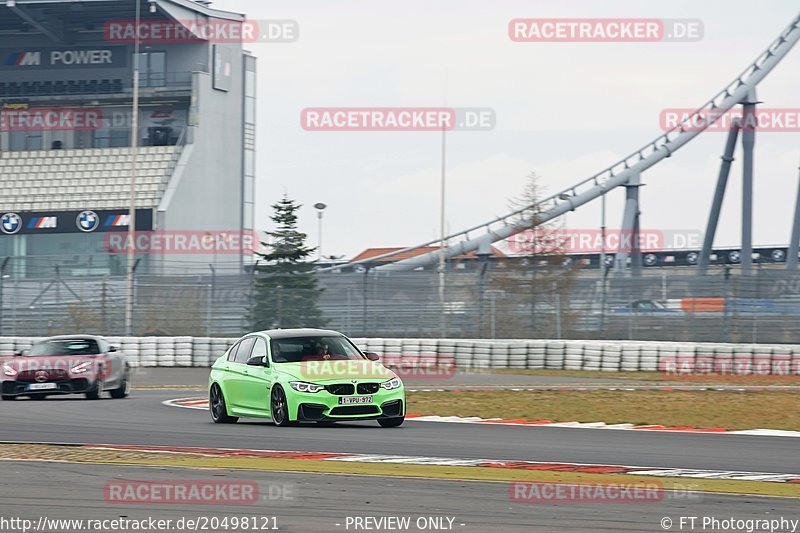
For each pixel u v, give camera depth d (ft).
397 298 443.73
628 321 427.74
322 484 113.91
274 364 184.85
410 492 108.88
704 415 216.33
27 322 450.30
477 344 404.36
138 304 446.19
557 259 558.15
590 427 192.34
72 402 248.11
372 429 180.65
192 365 418.31
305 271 599.98
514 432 178.40
